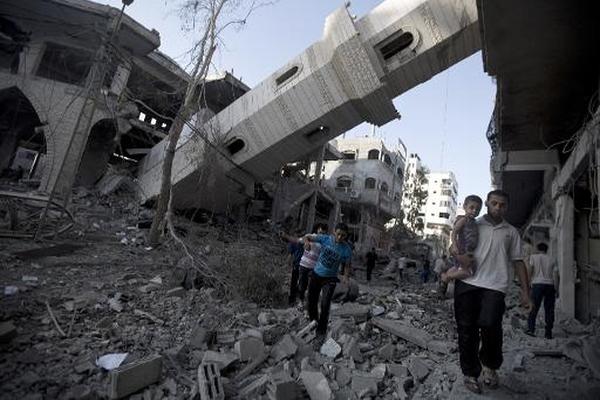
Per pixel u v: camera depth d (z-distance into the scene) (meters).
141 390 3.28
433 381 3.98
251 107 17.83
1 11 17.84
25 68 18.17
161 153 20.23
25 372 3.32
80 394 3.07
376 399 3.57
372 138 41.72
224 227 19.58
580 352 4.89
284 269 8.53
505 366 4.53
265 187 25.19
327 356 4.52
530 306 3.35
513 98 8.61
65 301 5.45
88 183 20.77
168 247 12.02
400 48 16.02
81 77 21.14
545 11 5.64
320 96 16.45
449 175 77.12
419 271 28.64
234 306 6.18
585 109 8.65
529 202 18.06
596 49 6.43
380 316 6.88
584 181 8.78
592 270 8.89
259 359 4.07
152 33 18.92
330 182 40.59
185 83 22.08
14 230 9.87
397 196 45.59
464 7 14.25
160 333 4.62
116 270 8.29
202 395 3.15
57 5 17.33
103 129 21.34
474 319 3.48
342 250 5.29
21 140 22.48
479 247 3.49
